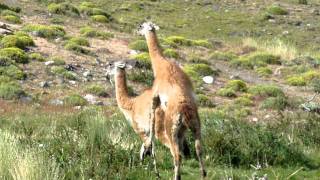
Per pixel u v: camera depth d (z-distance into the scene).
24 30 82.81
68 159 27.47
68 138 30.69
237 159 31.70
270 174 29.88
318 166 32.62
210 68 77.50
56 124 38.75
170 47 90.88
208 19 131.12
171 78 23.64
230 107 61.25
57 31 83.94
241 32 120.38
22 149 26.80
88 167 26.39
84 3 121.75
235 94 67.38
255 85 72.88
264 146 32.81
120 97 28.39
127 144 31.44
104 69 71.31
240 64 85.12
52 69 67.38
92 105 57.78
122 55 78.56
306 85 75.62
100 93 61.88
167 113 23.27
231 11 140.00
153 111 24.62
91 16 107.06
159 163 29.70
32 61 69.56
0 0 107.94
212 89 69.94
